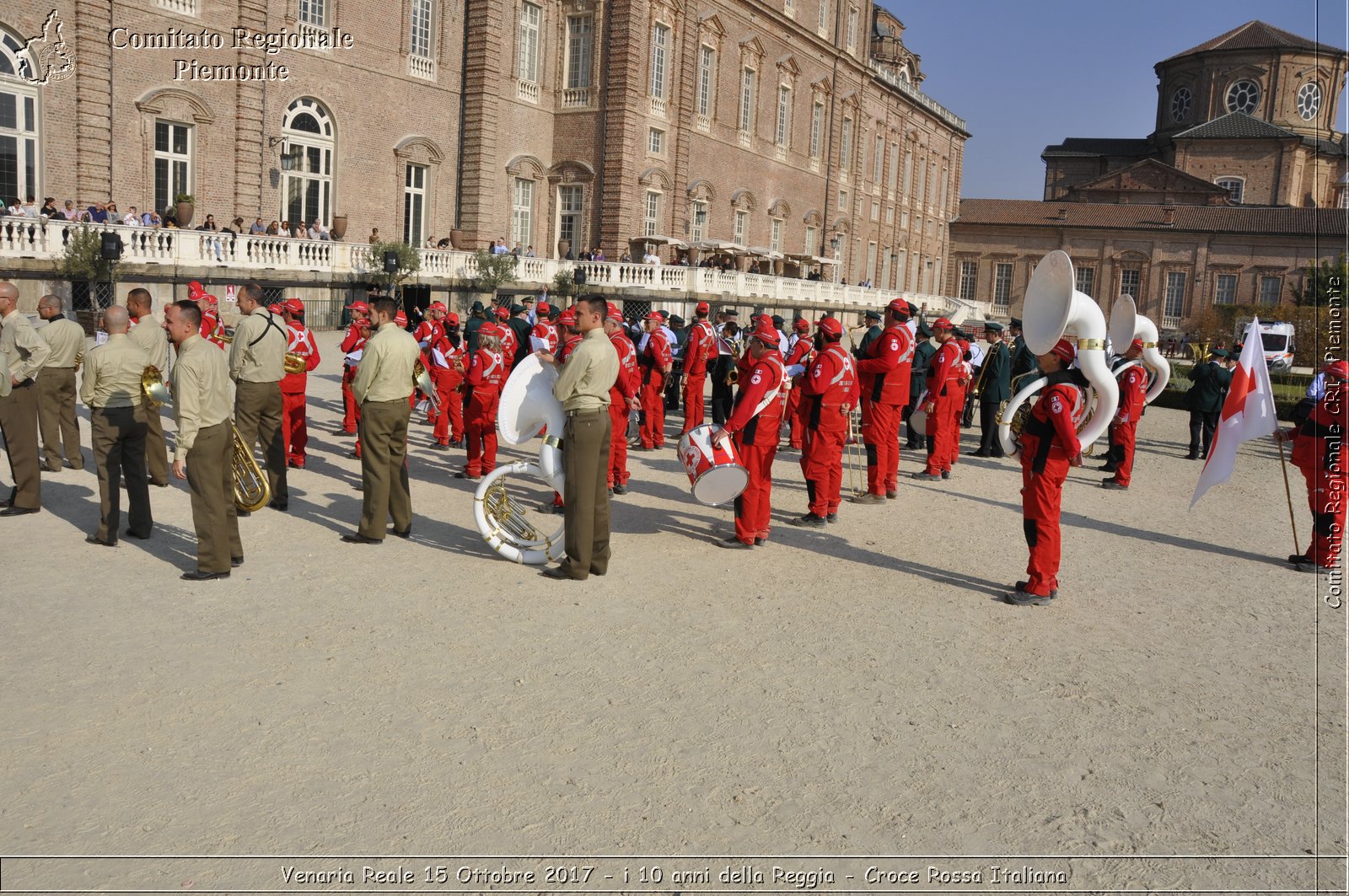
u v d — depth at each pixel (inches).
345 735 229.3
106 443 365.7
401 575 350.9
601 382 349.4
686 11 1830.7
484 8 1567.4
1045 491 348.2
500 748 226.4
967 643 309.4
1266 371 410.6
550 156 1754.4
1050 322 343.6
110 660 265.1
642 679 269.3
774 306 1902.1
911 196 3036.4
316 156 1382.9
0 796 199.0
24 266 942.4
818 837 197.8
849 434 525.3
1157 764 234.7
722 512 479.8
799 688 268.1
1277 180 3309.5
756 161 2158.0
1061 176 3868.1
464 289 1437.0
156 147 1194.6
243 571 347.9
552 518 441.4
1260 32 3484.3
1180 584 389.7
